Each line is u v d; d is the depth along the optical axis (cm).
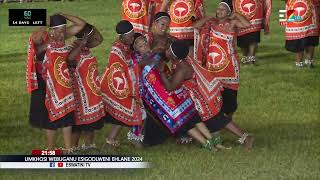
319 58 4531
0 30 5878
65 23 2255
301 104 3189
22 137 2636
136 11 3934
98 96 2350
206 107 2406
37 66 2264
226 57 2594
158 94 2400
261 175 2144
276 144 2505
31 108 2295
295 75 3941
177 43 2353
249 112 3023
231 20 2611
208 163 2259
